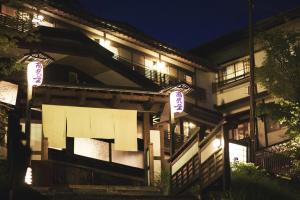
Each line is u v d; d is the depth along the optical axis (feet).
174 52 122.62
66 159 77.92
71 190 57.47
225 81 136.15
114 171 82.28
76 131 77.30
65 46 90.27
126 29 112.06
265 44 90.94
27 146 49.19
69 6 101.09
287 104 86.22
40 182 64.80
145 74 117.60
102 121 79.41
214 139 58.44
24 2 92.58
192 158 61.67
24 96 74.18
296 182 83.10
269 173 82.94
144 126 83.15
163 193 64.85
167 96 82.12
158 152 84.12
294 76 86.84
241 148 95.91
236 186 62.44
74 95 77.51
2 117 63.52
